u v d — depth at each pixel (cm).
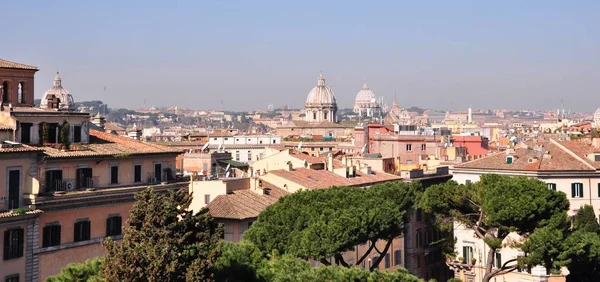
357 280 6119
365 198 7906
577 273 9469
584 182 10931
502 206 7500
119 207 8606
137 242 5362
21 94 9312
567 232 7819
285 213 7431
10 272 7219
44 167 7888
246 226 8969
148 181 9231
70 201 7938
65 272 5728
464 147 19188
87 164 8400
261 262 6356
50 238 7769
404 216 8488
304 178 11069
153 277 5103
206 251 5509
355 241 7238
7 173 7344
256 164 13262
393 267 11656
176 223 5431
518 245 7519
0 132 7694
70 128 8669
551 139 12569
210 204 9181
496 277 10450
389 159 14312
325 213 7412
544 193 7600
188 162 15350
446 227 8631
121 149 8981
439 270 13300
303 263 6278
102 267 5319
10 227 7219
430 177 13788
